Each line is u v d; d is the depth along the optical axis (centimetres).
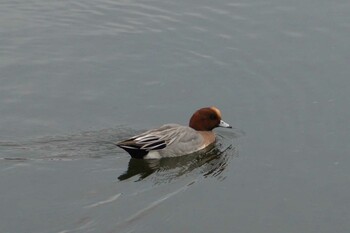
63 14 2389
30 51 2175
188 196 1547
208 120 1803
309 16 2348
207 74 2073
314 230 1444
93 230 1399
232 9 2409
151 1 2467
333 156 1703
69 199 1496
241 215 1483
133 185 1573
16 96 1939
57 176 1582
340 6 2398
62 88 1989
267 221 1466
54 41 2234
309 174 1636
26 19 2355
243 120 1862
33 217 1430
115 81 2033
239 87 2009
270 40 2234
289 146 1748
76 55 2161
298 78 2047
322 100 1939
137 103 1928
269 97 1959
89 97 1952
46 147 1705
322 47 2189
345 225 1461
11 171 1591
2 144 1708
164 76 2062
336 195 1559
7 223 1408
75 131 1786
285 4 2428
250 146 1759
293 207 1516
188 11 2405
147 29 2305
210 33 2280
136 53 2177
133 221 1439
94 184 1563
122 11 2411
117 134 1781
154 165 1692
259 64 2119
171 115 1880
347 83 2016
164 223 1442
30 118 1839
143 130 1805
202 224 1445
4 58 2133
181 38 2253
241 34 2270
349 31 2258
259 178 1625
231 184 1603
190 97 1959
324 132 1798
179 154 1734
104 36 2269
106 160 1666
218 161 1712
